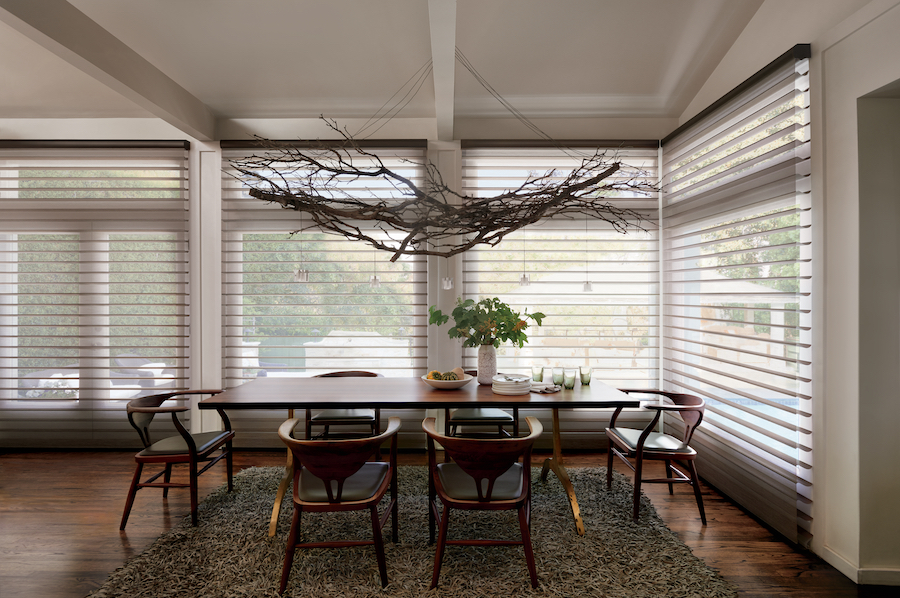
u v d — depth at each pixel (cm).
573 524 266
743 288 301
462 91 376
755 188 283
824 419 237
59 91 378
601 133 402
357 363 406
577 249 405
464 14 302
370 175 233
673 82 366
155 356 403
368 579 215
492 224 236
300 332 406
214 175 403
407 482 325
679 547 243
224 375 404
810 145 245
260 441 402
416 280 404
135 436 404
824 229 236
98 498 304
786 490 255
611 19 308
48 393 403
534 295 406
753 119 293
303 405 257
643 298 406
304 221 403
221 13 300
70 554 240
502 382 279
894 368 217
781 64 257
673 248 379
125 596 204
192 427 404
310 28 314
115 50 289
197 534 253
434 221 237
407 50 334
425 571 221
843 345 226
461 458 203
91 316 403
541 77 360
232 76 356
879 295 217
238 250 404
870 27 211
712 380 331
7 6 222
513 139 397
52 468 357
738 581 220
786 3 270
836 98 230
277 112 398
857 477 219
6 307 405
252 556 232
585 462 371
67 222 403
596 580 215
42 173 402
